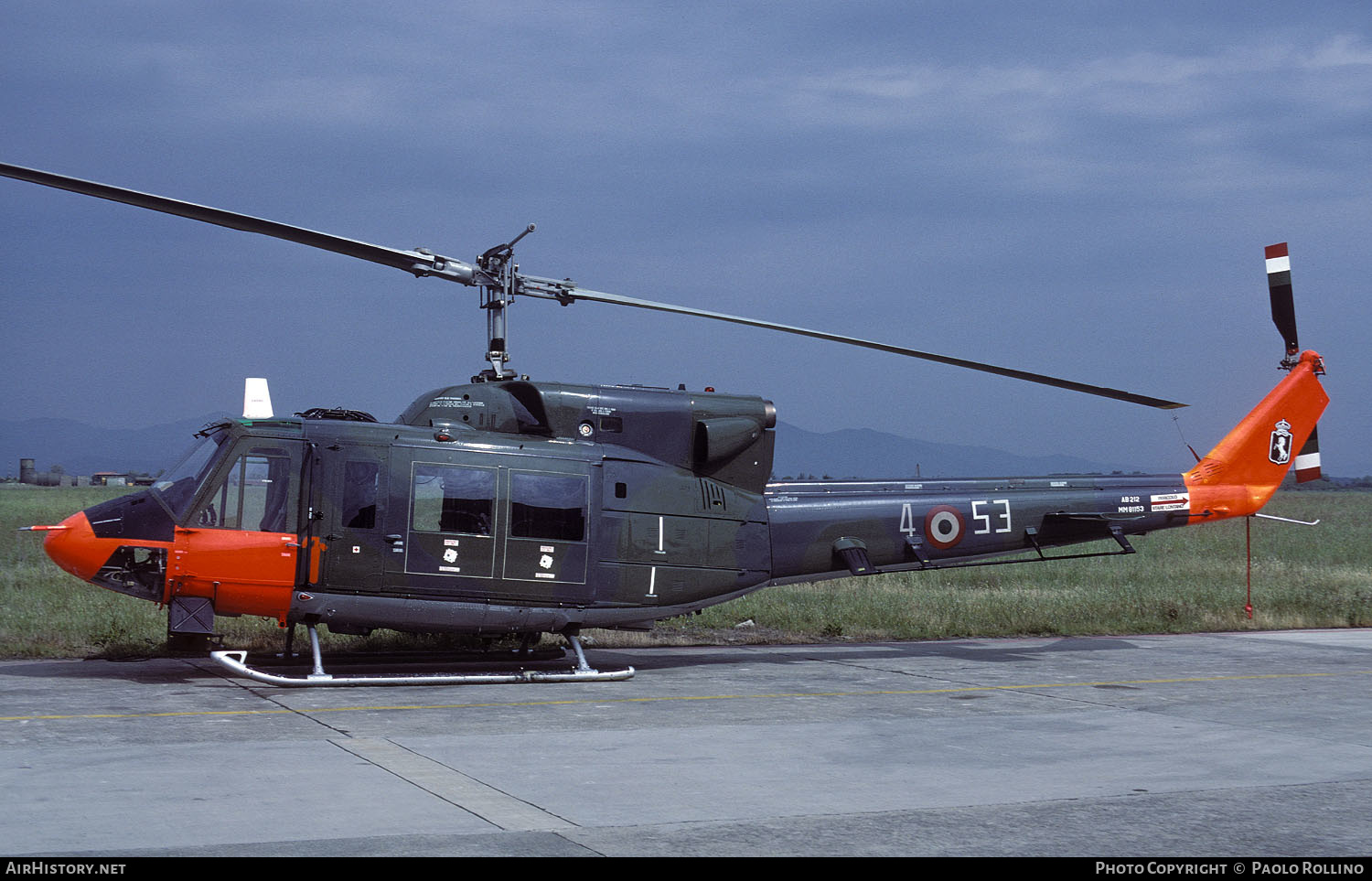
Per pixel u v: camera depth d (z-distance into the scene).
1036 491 14.85
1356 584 22.94
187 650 11.81
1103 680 12.69
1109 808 6.99
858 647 15.62
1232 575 24.80
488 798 6.91
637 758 8.20
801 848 6.00
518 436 12.16
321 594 11.23
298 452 11.27
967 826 6.52
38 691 10.50
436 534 11.49
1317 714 10.56
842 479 14.21
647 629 12.86
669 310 12.30
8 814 6.25
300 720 9.41
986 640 16.53
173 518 10.98
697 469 12.98
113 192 9.46
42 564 21.95
